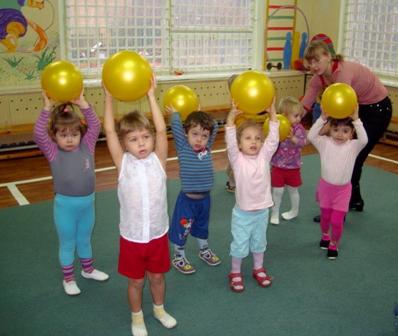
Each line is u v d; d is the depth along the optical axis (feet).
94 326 7.67
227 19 22.20
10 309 8.07
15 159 17.08
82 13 18.57
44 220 11.77
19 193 13.75
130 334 7.48
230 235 11.10
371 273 9.44
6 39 16.70
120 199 7.12
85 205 8.32
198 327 7.65
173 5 20.51
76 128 7.85
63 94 7.77
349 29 22.21
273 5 22.52
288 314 8.04
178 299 8.45
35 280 9.03
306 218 12.15
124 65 7.04
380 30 20.84
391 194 13.84
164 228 7.26
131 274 7.14
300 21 23.49
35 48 17.34
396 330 7.34
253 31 22.94
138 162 7.04
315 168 16.26
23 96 17.37
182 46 21.40
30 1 16.79
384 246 10.62
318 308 8.21
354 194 12.38
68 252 8.47
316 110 18.15
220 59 22.57
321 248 10.49
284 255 10.16
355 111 9.29
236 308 8.20
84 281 9.04
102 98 19.13
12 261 9.73
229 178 13.73
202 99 21.47
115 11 19.22
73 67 7.98
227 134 8.26
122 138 7.05
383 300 8.48
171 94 9.40
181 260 9.39
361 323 7.80
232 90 8.29
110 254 10.10
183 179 8.77
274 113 8.35
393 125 19.93
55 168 8.00
